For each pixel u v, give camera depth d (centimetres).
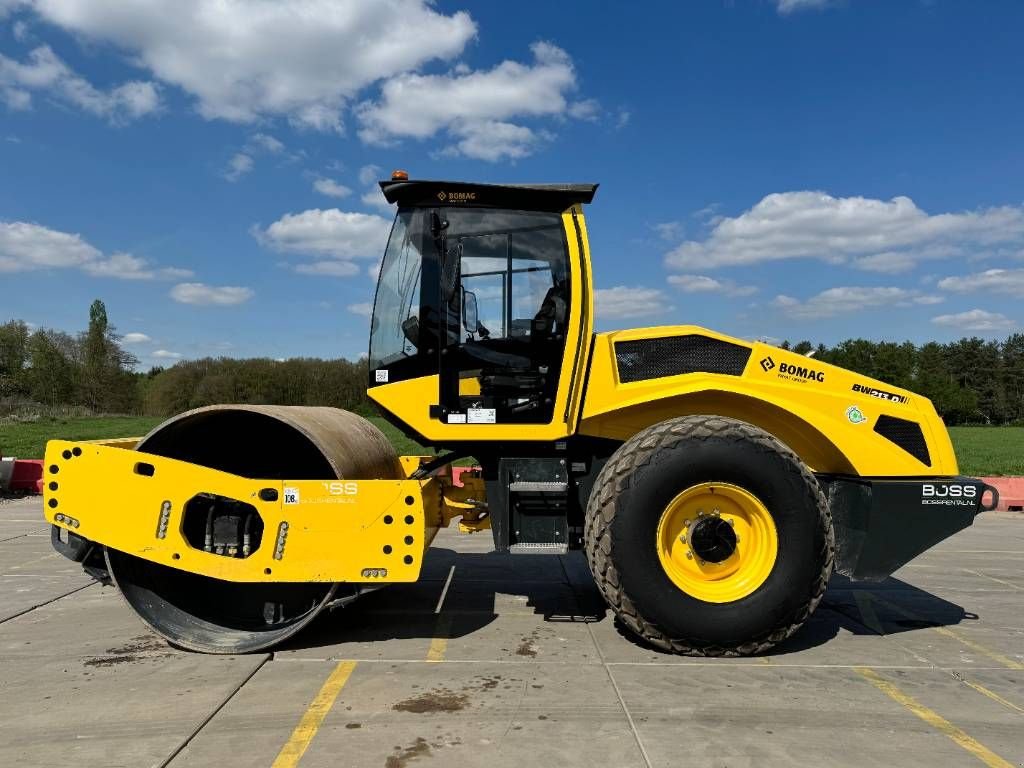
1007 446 2764
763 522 376
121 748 276
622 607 374
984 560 664
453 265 410
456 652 385
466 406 419
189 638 387
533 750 276
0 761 266
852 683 349
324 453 375
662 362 425
